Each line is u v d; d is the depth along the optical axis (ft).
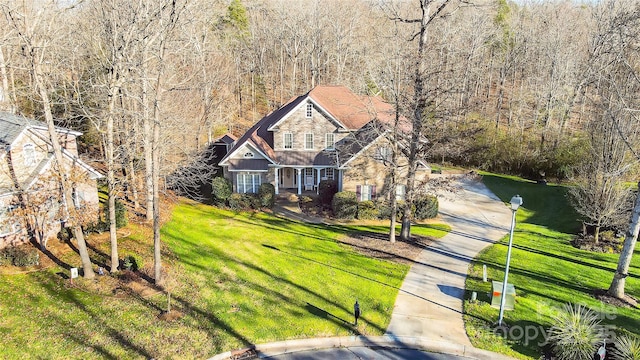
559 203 108.27
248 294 60.64
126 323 52.70
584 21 199.62
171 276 64.44
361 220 94.27
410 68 71.82
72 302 56.24
